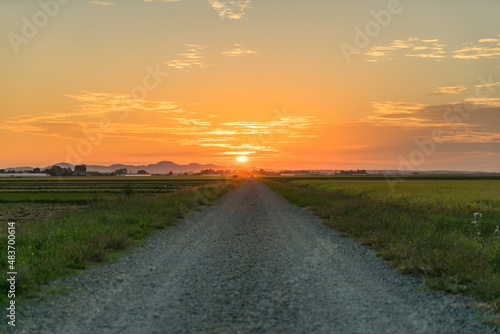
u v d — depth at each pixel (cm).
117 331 529
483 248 1017
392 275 840
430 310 613
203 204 2955
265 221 1892
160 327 543
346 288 741
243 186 7319
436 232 1262
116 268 911
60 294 702
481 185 5269
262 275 844
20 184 9962
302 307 629
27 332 527
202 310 615
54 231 1277
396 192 3744
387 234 1230
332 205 2364
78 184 9856
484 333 523
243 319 574
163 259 1016
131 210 1981
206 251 1129
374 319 574
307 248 1172
